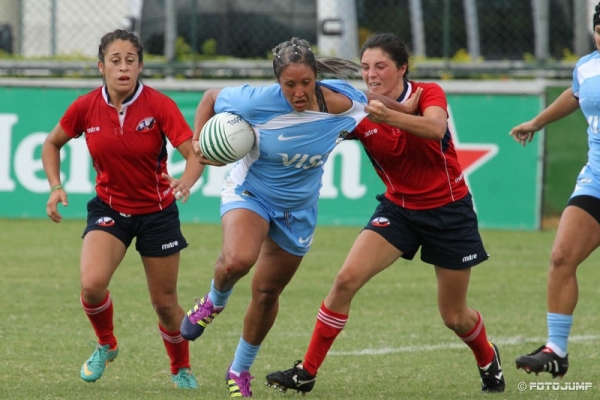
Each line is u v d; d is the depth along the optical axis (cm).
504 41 5197
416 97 1994
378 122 1873
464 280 2116
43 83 4919
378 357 2525
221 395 2048
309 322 2981
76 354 2486
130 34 2088
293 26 5231
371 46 2059
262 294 2047
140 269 3900
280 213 2017
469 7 5197
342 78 2077
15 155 4959
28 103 4931
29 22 5491
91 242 2123
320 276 3788
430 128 1884
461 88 4972
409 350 2614
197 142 1970
